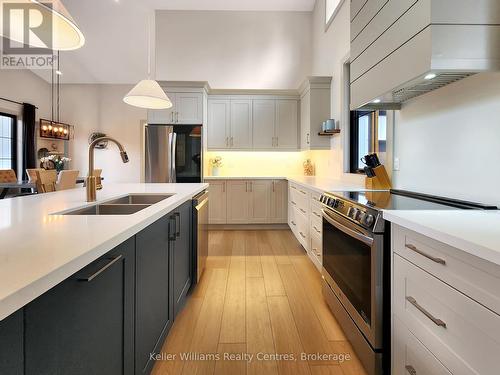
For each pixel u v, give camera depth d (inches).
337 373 62.4
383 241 57.6
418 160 83.0
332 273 85.4
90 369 33.4
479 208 58.4
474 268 34.8
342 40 148.8
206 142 200.2
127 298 43.8
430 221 45.1
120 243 39.6
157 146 185.0
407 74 59.9
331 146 168.6
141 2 202.7
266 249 153.3
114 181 298.0
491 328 32.3
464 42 52.1
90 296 33.4
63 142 293.0
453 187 69.6
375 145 118.0
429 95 77.7
